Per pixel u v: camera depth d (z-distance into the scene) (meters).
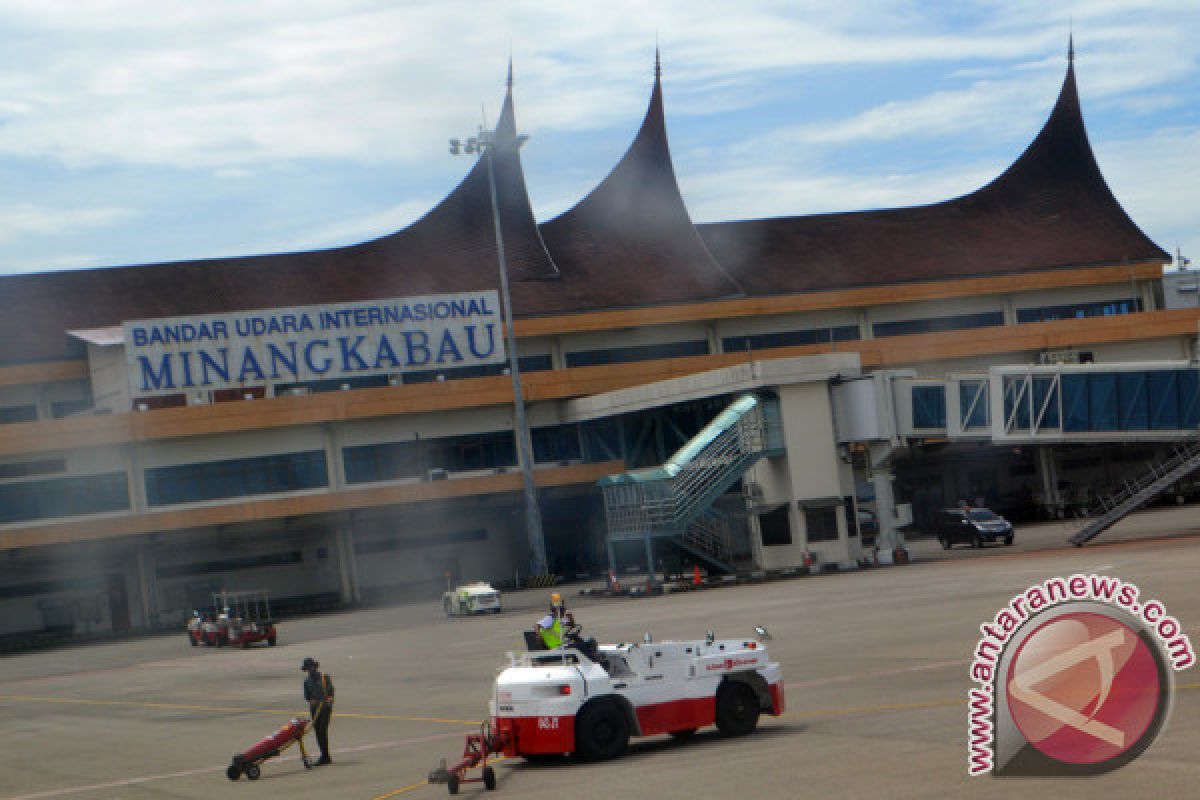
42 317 84.62
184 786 21.12
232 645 54.12
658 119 100.81
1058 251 99.25
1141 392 50.53
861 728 18.44
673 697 19.03
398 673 35.53
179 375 72.69
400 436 76.56
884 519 56.59
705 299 90.94
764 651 19.78
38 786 23.11
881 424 56.19
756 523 58.44
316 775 20.59
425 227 96.44
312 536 77.38
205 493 73.00
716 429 55.94
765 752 17.42
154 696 37.84
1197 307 98.75
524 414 72.50
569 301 90.31
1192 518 62.41
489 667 34.31
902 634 29.56
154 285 89.81
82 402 81.62
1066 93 106.25
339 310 75.56
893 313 93.69
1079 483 88.94
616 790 16.03
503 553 81.38
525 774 18.30
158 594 74.19
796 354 83.38
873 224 104.38
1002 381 53.53
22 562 71.81
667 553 58.50
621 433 76.75
